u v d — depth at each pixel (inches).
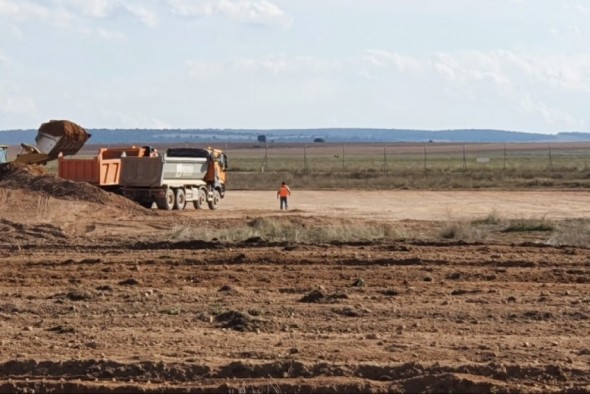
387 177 5536.4
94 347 791.7
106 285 1201.4
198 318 930.1
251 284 1225.4
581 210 3014.3
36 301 1056.8
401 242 1769.2
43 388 671.8
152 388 665.6
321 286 1198.3
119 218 2431.1
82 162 2906.0
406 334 848.9
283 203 3065.9
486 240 1867.6
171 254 1582.2
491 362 714.2
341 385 660.1
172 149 3166.8
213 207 3196.4
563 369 692.7
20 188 2669.8
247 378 689.6
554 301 1040.2
